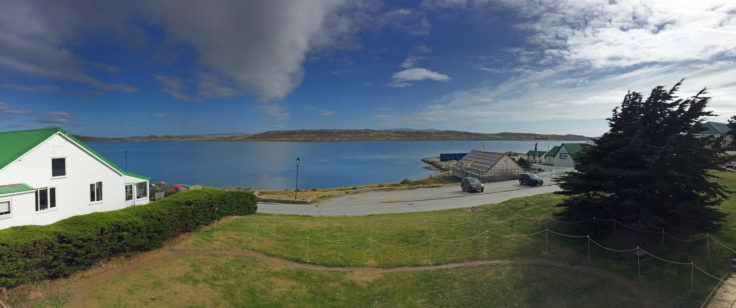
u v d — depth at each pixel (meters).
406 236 22.14
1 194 18.86
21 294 12.19
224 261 17.25
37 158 22.05
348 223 25.77
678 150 14.73
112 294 13.20
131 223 16.53
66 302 12.34
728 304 11.28
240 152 181.12
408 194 42.69
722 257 14.11
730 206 20.22
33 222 20.64
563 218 19.70
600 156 18.20
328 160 131.50
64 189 23.80
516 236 20.50
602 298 12.96
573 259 16.48
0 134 25.42
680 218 15.30
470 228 23.16
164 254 17.39
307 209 34.62
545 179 50.97
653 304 12.12
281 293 14.77
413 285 15.48
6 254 11.89
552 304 13.05
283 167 106.31
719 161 14.72
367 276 16.52
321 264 17.83
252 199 29.62
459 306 13.66
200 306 13.27
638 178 15.68
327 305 14.02
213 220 23.50
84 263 14.54
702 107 15.04
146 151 190.12
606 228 17.78
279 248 19.66
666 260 14.70
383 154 166.25
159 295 13.62
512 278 15.35
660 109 16.44
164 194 41.38
